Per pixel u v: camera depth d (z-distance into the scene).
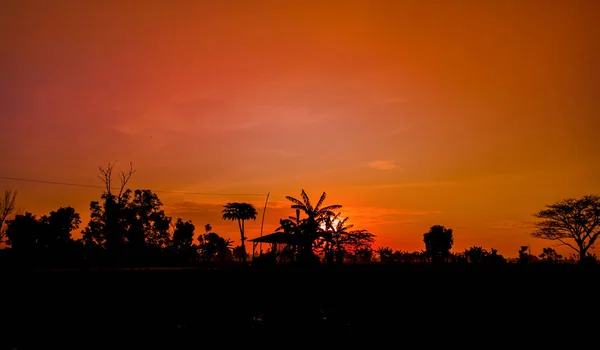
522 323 23.39
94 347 18.67
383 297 26.95
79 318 23.12
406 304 26.48
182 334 20.62
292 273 27.62
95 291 24.52
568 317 24.31
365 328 22.19
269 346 19.05
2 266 32.25
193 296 25.92
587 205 61.56
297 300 26.83
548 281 27.38
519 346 19.69
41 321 22.33
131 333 20.78
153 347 18.39
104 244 59.19
